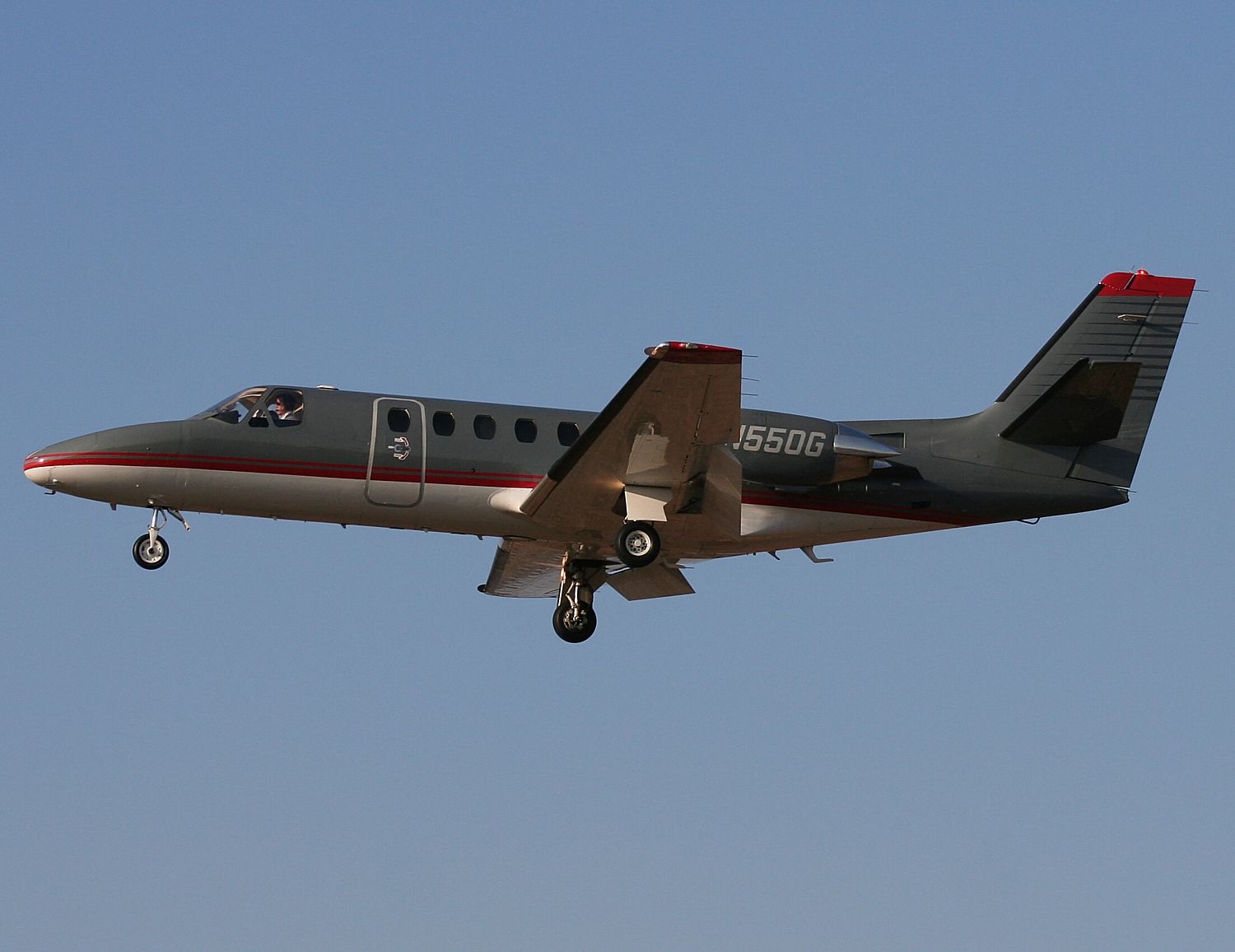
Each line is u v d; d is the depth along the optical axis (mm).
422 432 75500
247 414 74750
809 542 81438
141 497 74375
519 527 77250
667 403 67438
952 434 83062
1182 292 84812
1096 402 81875
